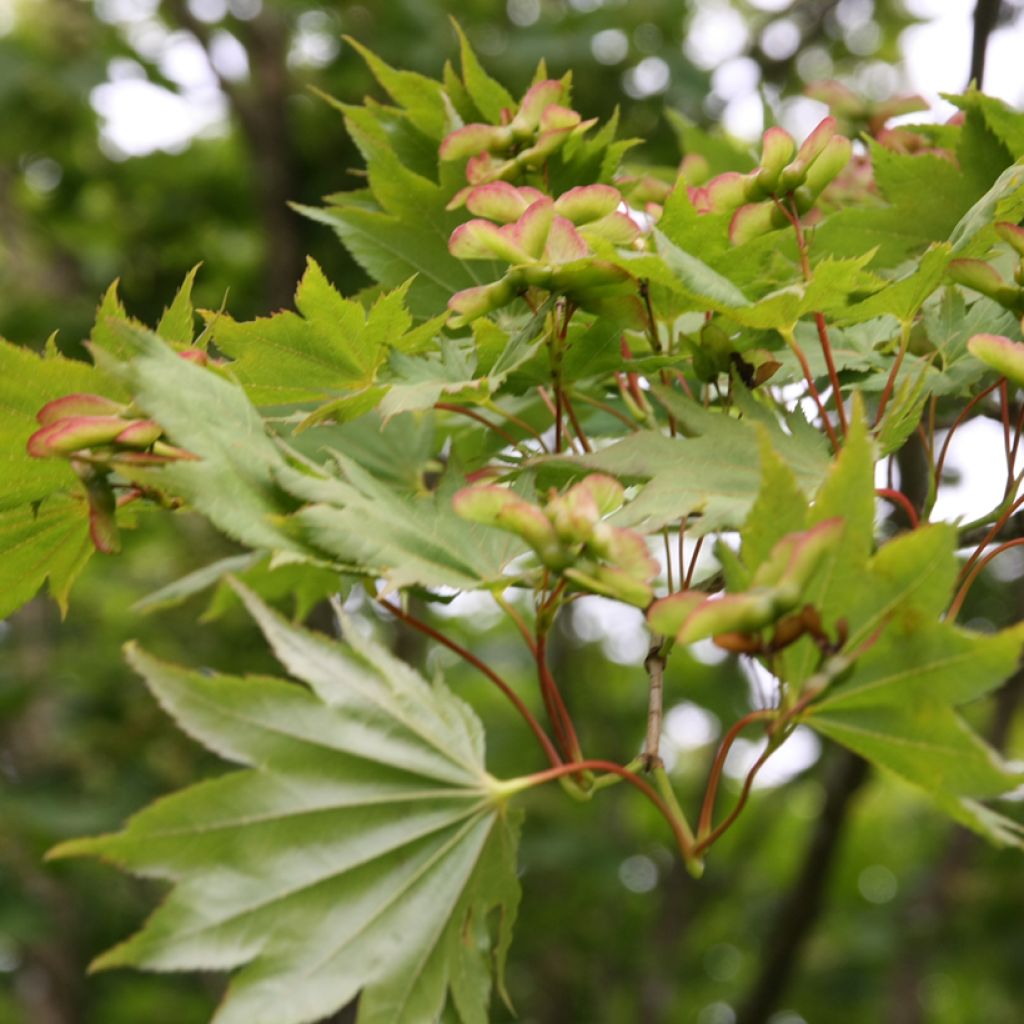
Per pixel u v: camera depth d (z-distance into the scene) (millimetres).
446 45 1238
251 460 391
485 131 460
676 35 1246
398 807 386
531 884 1545
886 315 461
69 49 1402
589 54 1209
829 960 1790
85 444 385
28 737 1436
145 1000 1720
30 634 1597
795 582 352
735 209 424
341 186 1234
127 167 1424
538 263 408
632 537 374
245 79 1332
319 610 1005
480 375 436
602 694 1732
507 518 374
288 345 430
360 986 371
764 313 404
